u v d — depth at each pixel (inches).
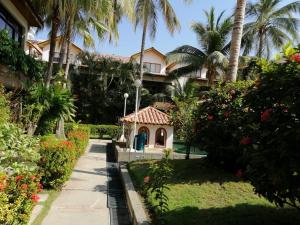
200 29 1048.8
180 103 502.6
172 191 247.9
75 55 1306.6
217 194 239.5
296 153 139.6
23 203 173.3
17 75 432.1
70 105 493.0
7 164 205.0
